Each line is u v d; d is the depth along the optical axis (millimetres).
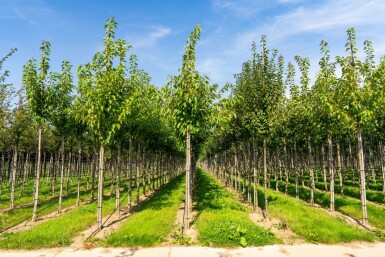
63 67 14883
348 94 12445
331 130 14859
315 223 10977
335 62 13312
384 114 16125
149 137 20547
